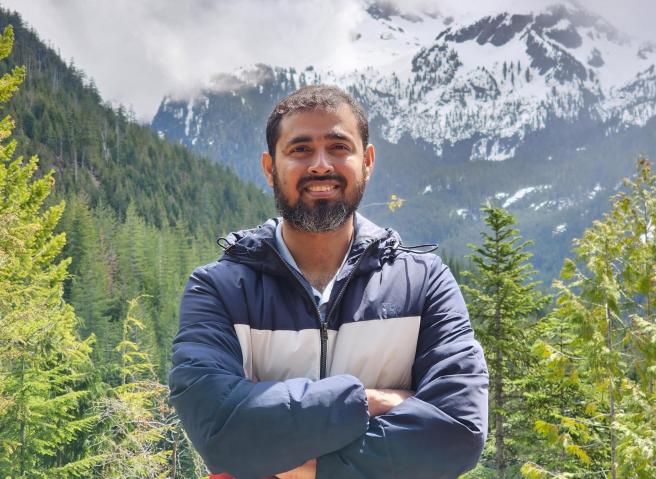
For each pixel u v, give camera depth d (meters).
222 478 1.88
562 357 8.75
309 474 1.77
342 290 1.97
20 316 12.41
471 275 16.75
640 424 7.83
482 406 1.87
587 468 10.72
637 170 9.38
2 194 15.49
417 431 1.76
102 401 16.95
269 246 2.00
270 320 1.96
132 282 82.00
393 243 2.07
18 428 15.86
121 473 15.58
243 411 1.72
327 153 1.99
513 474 16.19
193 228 148.75
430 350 1.97
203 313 1.96
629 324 8.20
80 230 78.75
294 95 2.05
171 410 16.47
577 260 8.47
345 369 1.94
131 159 165.25
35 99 158.12
